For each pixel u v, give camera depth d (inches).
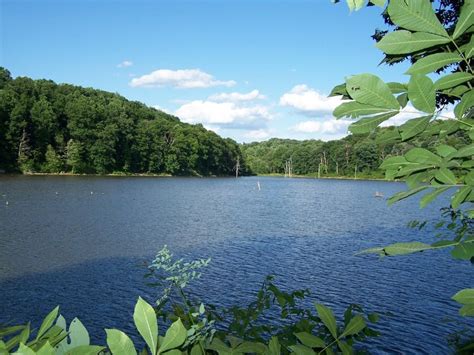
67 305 628.1
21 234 1118.4
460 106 41.3
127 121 3838.6
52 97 3575.3
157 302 148.9
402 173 43.8
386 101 38.0
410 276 840.9
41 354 35.3
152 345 37.9
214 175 5236.2
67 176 3262.8
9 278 747.4
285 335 107.5
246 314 136.6
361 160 5433.1
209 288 731.4
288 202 2429.9
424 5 36.0
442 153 43.6
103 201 1931.6
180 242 1135.6
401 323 597.3
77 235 1148.5
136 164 3998.5
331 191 3408.0
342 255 1029.2
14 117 3093.0
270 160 6786.4
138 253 972.6
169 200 2174.0
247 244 1143.6
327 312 61.2
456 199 39.3
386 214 1891.0
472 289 40.8
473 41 37.4
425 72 38.3
